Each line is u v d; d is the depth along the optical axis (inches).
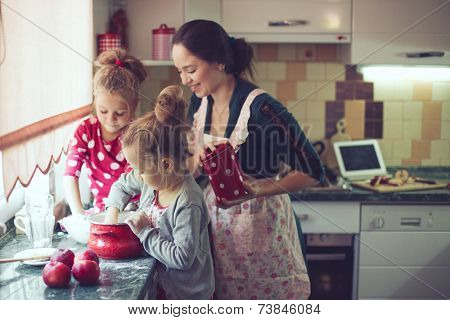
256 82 100.0
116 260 51.7
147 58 86.7
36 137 52.2
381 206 87.5
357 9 90.1
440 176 98.0
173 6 86.5
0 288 44.5
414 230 87.9
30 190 64.2
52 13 57.9
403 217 87.8
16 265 49.9
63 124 61.7
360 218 88.0
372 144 98.1
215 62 60.4
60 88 60.9
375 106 101.3
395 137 100.1
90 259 46.9
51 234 55.9
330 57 100.3
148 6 86.1
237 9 88.2
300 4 89.1
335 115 99.0
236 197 59.5
